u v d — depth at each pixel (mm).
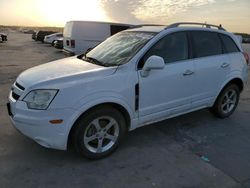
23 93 3535
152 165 3758
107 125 3822
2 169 3543
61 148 3506
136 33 4672
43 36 36875
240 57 5516
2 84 8297
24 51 21828
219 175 3561
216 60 5023
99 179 3412
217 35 5184
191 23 4898
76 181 3359
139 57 4031
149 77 4059
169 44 4406
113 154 4012
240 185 3371
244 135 4844
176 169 3676
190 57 4660
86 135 3666
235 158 4023
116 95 3729
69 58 4809
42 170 3561
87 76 3621
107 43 4867
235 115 5883
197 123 5320
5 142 4250
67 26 15352
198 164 3816
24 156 3873
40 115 3369
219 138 4688
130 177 3471
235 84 5590
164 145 4359
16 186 3225
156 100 4238
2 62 14141
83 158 3857
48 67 4113
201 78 4789
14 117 3539
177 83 4434
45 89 3408
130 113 3975
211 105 5258
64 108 3389
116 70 3820
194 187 3303
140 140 4504
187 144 4422
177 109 4594
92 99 3531
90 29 14641
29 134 3518
